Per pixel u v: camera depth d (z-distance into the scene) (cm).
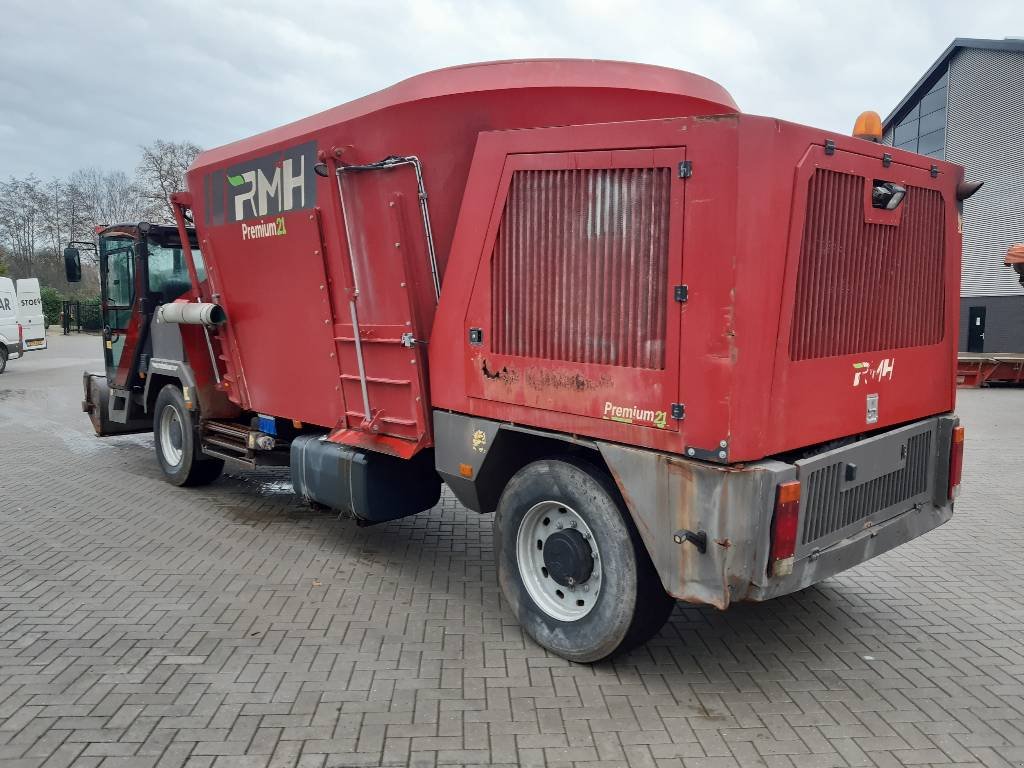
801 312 337
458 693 353
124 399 830
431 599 471
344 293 490
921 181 403
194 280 669
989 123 2506
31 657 383
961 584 504
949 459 427
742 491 309
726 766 298
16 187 4838
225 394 709
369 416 486
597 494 359
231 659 384
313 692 351
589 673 374
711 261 307
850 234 359
